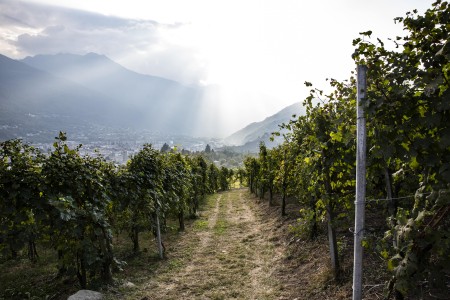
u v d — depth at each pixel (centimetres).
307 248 1070
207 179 3328
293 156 1132
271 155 2219
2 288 899
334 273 767
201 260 1180
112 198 1068
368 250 470
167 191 1467
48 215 765
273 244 1284
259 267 1054
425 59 352
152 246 1410
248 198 3394
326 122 721
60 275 952
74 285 912
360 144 441
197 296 850
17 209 724
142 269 1095
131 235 1312
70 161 824
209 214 2383
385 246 394
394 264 368
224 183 5531
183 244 1441
